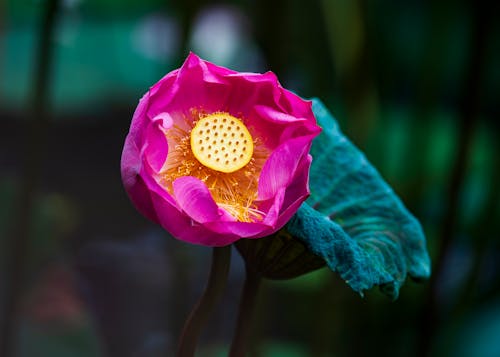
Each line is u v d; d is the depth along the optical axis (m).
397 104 2.60
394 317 1.94
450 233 1.69
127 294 2.68
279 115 0.90
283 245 0.94
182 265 1.65
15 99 2.68
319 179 1.04
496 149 2.05
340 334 1.94
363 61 1.86
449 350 1.98
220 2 2.44
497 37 2.32
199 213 0.84
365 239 1.00
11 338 1.54
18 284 1.51
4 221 1.94
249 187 0.91
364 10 1.88
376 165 1.93
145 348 2.57
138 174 0.85
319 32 2.02
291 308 2.45
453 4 1.93
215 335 2.57
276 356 2.12
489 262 2.22
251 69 2.57
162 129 0.87
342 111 2.11
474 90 1.64
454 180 1.67
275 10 1.62
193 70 0.90
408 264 1.01
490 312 2.29
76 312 2.17
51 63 1.38
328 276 1.76
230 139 0.91
